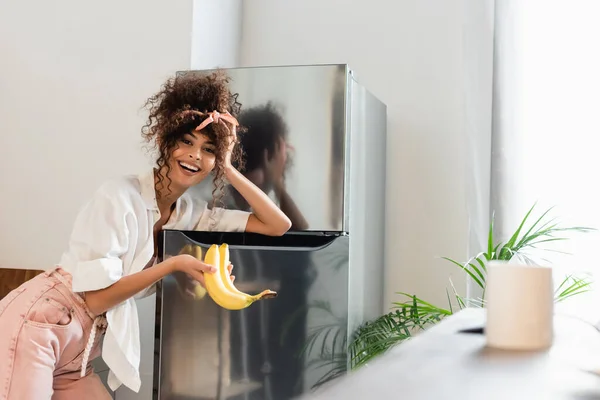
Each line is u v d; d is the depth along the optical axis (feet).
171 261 6.33
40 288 6.09
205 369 7.78
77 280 6.00
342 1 10.52
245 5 10.98
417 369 2.02
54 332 5.97
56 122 9.70
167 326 7.88
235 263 7.72
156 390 7.91
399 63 10.19
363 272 8.51
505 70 9.29
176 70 9.29
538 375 2.00
